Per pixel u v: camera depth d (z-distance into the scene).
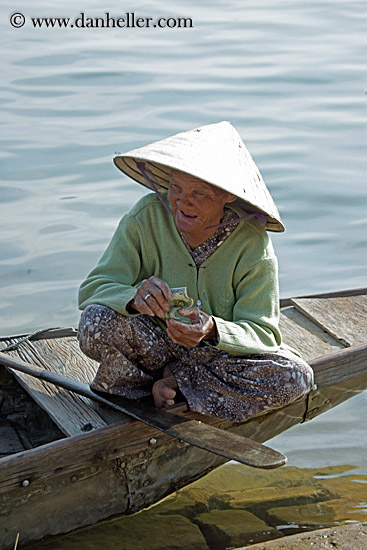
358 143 13.29
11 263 9.39
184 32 21.34
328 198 11.27
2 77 16.97
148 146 5.39
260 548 4.73
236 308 5.60
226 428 5.83
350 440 6.80
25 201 11.01
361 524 4.98
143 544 5.35
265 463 4.57
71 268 9.31
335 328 7.16
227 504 5.91
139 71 17.55
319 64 18.14
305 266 9.60
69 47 19.67
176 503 5.91
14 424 6.39
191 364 5.71
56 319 8.45
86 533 5.39
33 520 5.05
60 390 5.98
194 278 5.61
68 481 5.12
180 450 5.65
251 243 5.56
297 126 14.09
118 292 5.42
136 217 5.66
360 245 10.07
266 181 11.76
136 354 5.59
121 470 5.38
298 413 6.27
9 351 6.70
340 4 24.91
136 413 5.30
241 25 22.16
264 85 16.53
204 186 5.14
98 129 13.71
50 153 12.70
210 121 14.14
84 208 10.84
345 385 6.52
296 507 5.86
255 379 5.53
